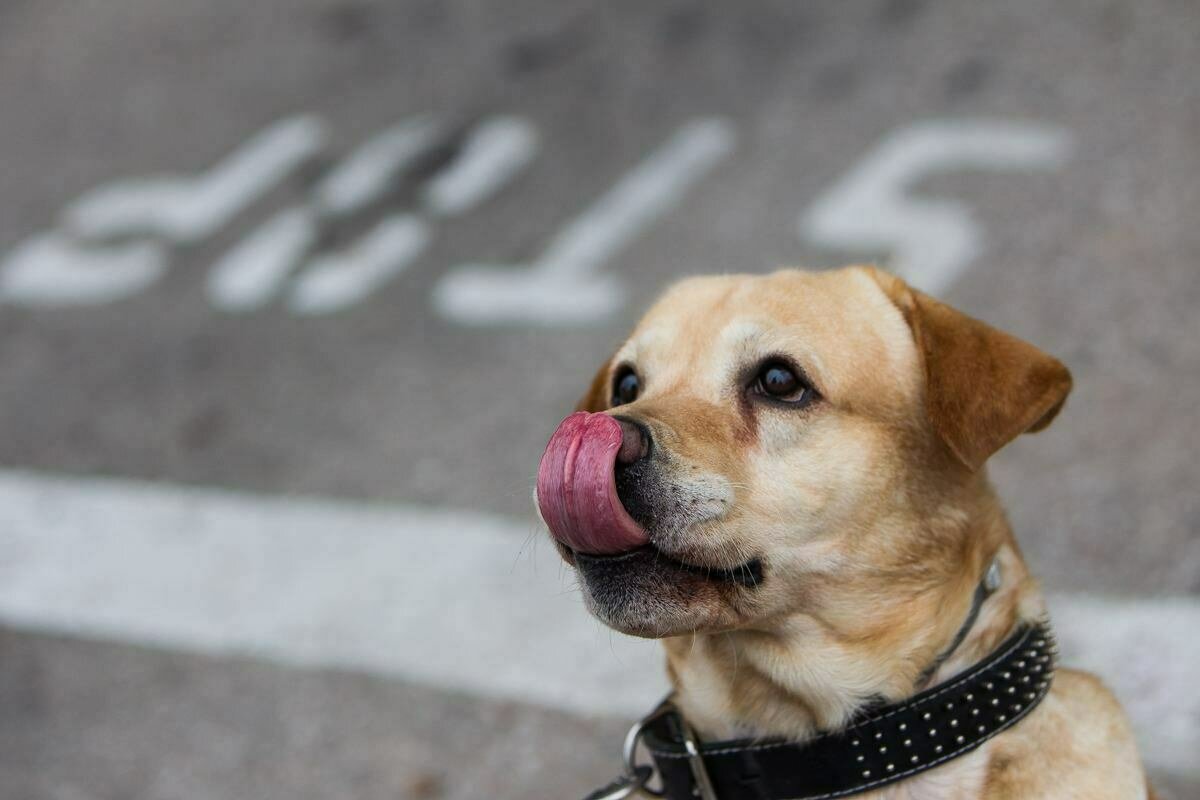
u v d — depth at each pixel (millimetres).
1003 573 3775
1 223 12070
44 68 14492
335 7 14141
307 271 10414
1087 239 8203
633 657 6180
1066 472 6676
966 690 3500
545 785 5633
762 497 3545
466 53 12625
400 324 9547
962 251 8406
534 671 6238
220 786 6020
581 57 12023
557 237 9906
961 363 3660
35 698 6758
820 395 3668
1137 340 7383
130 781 6172
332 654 6613
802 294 3910
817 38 11266
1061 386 3674
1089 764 3525
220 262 10805
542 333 8969
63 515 8250
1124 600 5863
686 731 3770
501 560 6988
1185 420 6770
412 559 7148
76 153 12820
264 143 12125
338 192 11203
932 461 3738
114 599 7352
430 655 6469
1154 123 8977
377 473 8008
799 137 10094
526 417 8133
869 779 3514
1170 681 5371
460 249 10125
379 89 12422
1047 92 9664
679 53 11648
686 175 10125
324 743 6105
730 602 3480
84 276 11102
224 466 8453
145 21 14906
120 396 9508
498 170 10922
